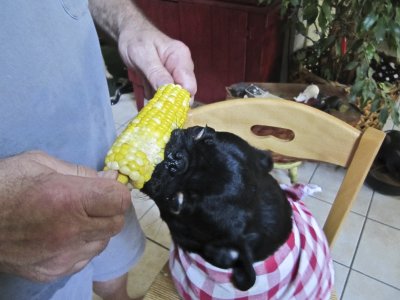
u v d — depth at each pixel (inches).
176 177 24.5
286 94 71.6
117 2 35.5
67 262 15.6
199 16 77.2
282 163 63.9
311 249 28.0
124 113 93.2
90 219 14.7
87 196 14.2
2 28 19.1
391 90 67.7
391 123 79.8
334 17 59.2
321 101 65.7
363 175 29.1
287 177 71.3
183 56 33.1
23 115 21.4
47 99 22.6
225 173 24.2
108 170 22.9
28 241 14.4
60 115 24.1
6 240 14.4
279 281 25.9
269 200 26.5
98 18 36.9
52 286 27.7
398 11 49.0
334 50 69.6
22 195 14.0
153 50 32.9
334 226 32.7
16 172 15.0
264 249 25.3
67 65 23.5
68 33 23.2
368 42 54.1
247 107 31.1
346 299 52.8
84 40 25.2
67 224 14.2
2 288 24.0
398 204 65.7
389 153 65.5
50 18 21.5
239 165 24.8
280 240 26.1
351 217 63.6
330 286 30.8
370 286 54.1
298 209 31.6
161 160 24.7
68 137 25.4
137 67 34.0
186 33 81.6
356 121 63.0
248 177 25.0
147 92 36.4
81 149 27.1
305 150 31.3
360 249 58.8
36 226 14.0
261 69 78.1
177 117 28.3
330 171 72.8
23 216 13.9
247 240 24.5
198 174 24.3
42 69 21.6
